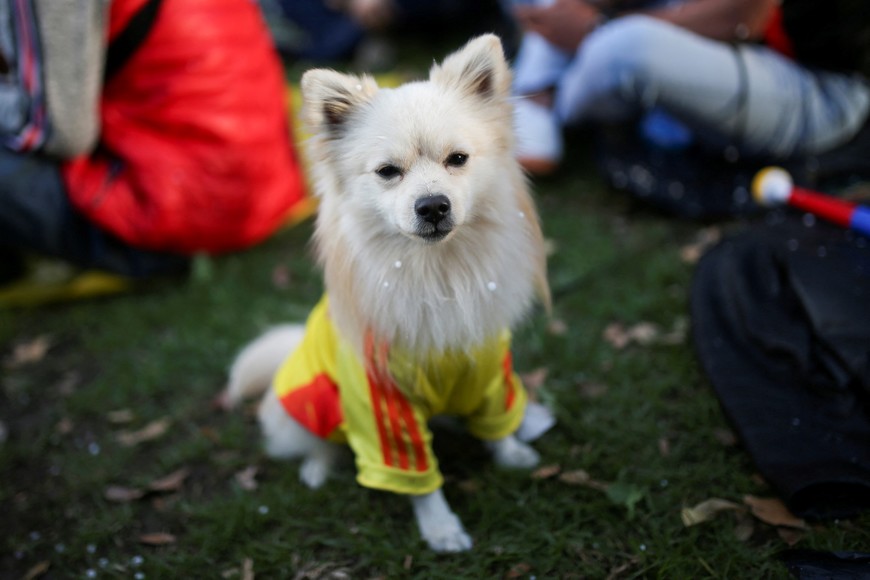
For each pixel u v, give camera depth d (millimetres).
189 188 3219
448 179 1765
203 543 2121
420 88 1867
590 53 3215
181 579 2037
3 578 2111
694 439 2252
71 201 3141
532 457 2271
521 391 2201
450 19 5449
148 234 3262
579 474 2158
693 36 3076
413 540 2037
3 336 3188
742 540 1898
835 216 2586
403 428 1910
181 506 2279
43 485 2455
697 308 2508
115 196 3182
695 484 2104
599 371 2625
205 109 3148
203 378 2873
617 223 3502
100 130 3189
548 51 3791
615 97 3283
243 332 3094
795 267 2355
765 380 2168
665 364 2576
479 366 1942
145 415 2719
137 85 3105
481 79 1902
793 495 1836
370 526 2096
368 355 1881
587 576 1879
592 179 3865
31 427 2723
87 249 3240
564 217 3574
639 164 3502
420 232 1713
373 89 1900
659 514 2043
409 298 1849
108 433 2664
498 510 2113
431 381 1931
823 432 1978
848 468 1868
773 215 2971
